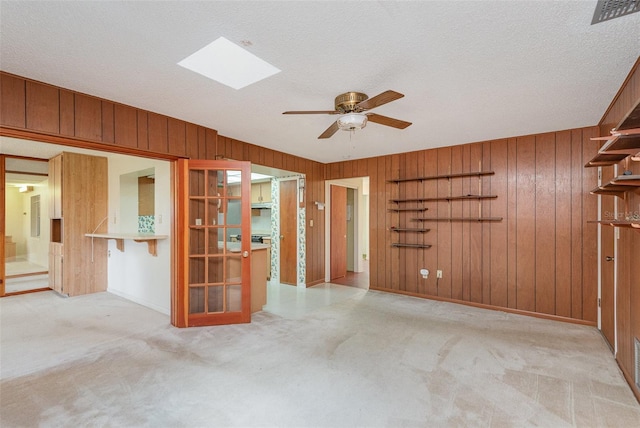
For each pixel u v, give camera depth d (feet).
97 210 17.25
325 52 6.70
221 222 12.59
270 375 8.11
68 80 8.10
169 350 9.62
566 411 6.66
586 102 9.45
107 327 11.64
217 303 12.39
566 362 8.87
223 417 6.44
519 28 5.82
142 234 14.49
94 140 9.09
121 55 6.88
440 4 5.15
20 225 30.09
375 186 17.85
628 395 7.26
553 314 12.62
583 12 5.32
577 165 12.17
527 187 13.21
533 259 13.07
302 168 18.40
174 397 7.13
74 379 7.90
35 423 6.22
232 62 7.86
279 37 6.15
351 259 24.93
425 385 7.66
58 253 16.66
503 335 10.90
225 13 5.43
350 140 14.15
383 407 6.79
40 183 25.16
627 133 5.20
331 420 6.36
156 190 13.84
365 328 11.57
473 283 14.55
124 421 6.30
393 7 5.23
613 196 10.01
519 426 6.19
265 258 14.33
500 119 11.11
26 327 11.62
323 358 9.09
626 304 8.18
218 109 10.20
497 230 13.94
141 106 9.91
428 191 15.87
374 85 8.30
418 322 12.24
